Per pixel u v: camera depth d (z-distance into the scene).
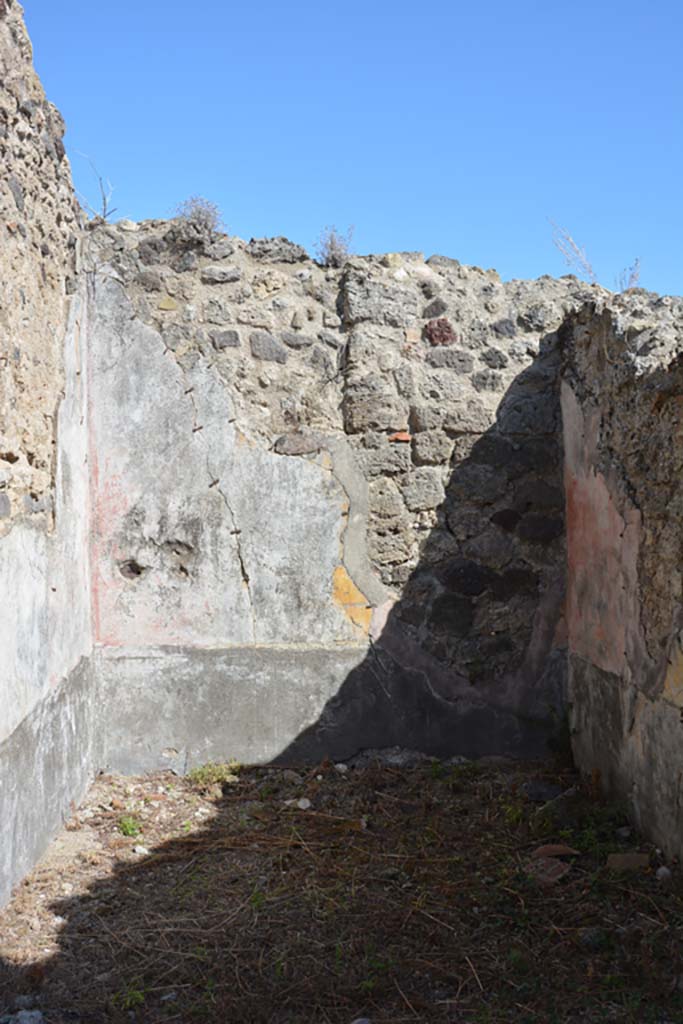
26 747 3.66
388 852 3.96
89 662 4.86
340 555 5.16
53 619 4.11
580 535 4.95
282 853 3.94
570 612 5.15
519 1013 2.71
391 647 5.17
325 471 5.16
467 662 5.20
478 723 5.21
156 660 5.04
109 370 5.02
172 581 5.06
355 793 4.70
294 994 2.80
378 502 5.18
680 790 3.61
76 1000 2.79
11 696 3.46
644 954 2.96
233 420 5.09
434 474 5.22
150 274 5.06
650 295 4.87
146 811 4.49
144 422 5.04
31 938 3.18
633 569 4.12
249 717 5.07
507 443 5.25
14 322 3.60
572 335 5.08
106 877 3.72
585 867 3.74
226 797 4.69
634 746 4.11
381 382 5.18
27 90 3.88
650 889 3.49
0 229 3.45
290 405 5.13
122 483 5.03
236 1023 2.66
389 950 3.08
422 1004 2.75
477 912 3.36
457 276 5.33
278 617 5.12
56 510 4.20
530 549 5.25
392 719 5.16
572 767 5.02
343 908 3.40
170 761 5.03
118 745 5.02
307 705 5.11
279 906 3.44
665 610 3.75
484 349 5.28
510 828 4.19
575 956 3.04
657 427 3.82
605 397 4.51
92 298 5.01
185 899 3.51
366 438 5.18
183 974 2.93
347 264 5.22
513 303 5.34
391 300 5.22
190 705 5.04
